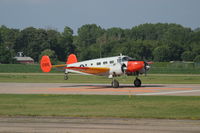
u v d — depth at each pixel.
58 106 65.00
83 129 43.62
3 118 51.94
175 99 73.19
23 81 143.50
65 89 100.56
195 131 41.97
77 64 114.62
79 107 63.53
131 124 46.84
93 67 104.81
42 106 65.00
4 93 88.75
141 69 103.25
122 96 79.56
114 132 41.91
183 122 48.22
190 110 59.12
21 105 66.62
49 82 137.00
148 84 119.50
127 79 159.25
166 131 42.09
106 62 106.44
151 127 44.66
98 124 46.94
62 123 47.72
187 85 112.38
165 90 93.06
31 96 81.56
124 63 103.31
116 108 62.03
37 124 46.97
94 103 68.75
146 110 59.44
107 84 123.62
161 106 63.84
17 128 44.22
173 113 56.12
